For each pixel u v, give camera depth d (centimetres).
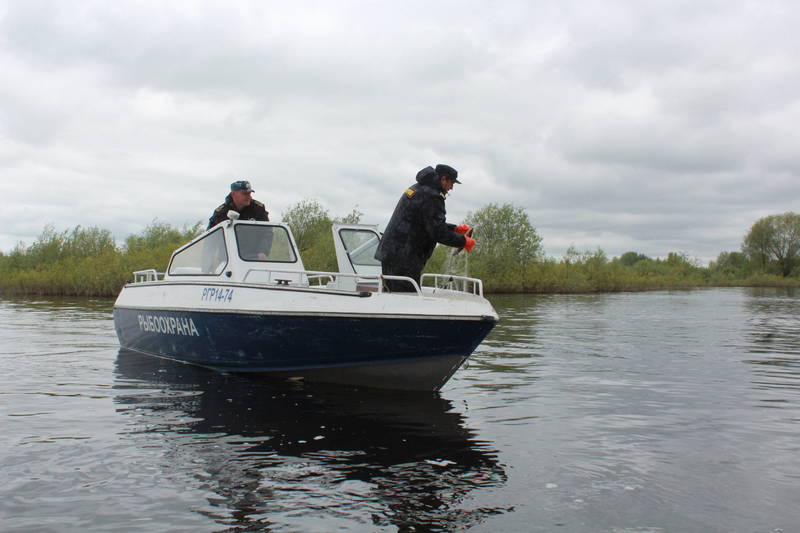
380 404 557
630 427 489
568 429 480
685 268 6281
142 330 827
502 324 1463
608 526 300
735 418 523
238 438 442
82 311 1723
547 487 352
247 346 648
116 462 388
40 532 289
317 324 588
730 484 360
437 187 598
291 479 360
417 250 609
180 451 411
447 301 548
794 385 676
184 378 678
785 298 3172
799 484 361
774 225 7125
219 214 780
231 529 293
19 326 1281
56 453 405
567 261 4297
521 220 4038
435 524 301
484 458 403
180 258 810
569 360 857
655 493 345
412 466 385
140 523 299
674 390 644
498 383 675
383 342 573
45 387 629
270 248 728
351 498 332
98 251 3366
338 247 766
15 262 3281
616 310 2034
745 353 940
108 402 559
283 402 561
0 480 355
